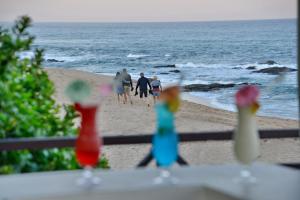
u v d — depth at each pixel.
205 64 61.88
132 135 3.85
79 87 2.59
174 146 2.70
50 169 4.64
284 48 78.25
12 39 4.82
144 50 83.88
